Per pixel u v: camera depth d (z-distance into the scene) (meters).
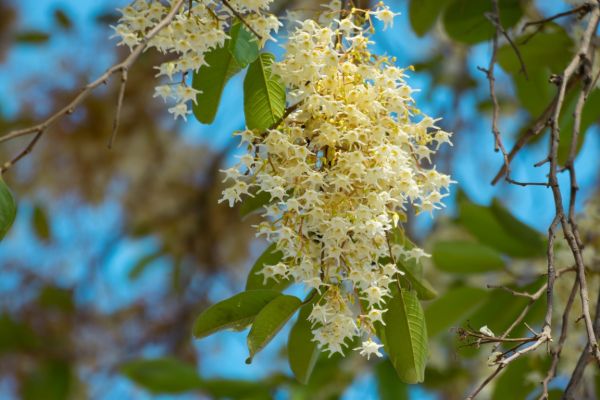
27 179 9.88
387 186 3.31
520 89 5.88
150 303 9.45
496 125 3.94
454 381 6.61
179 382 6.62
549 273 3.25
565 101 5.21
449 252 5.68
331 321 3.24
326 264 3.28
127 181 10.11
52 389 7.52
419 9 5.86
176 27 3.41
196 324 3.40
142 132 9.95
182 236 9.59
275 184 3.20
